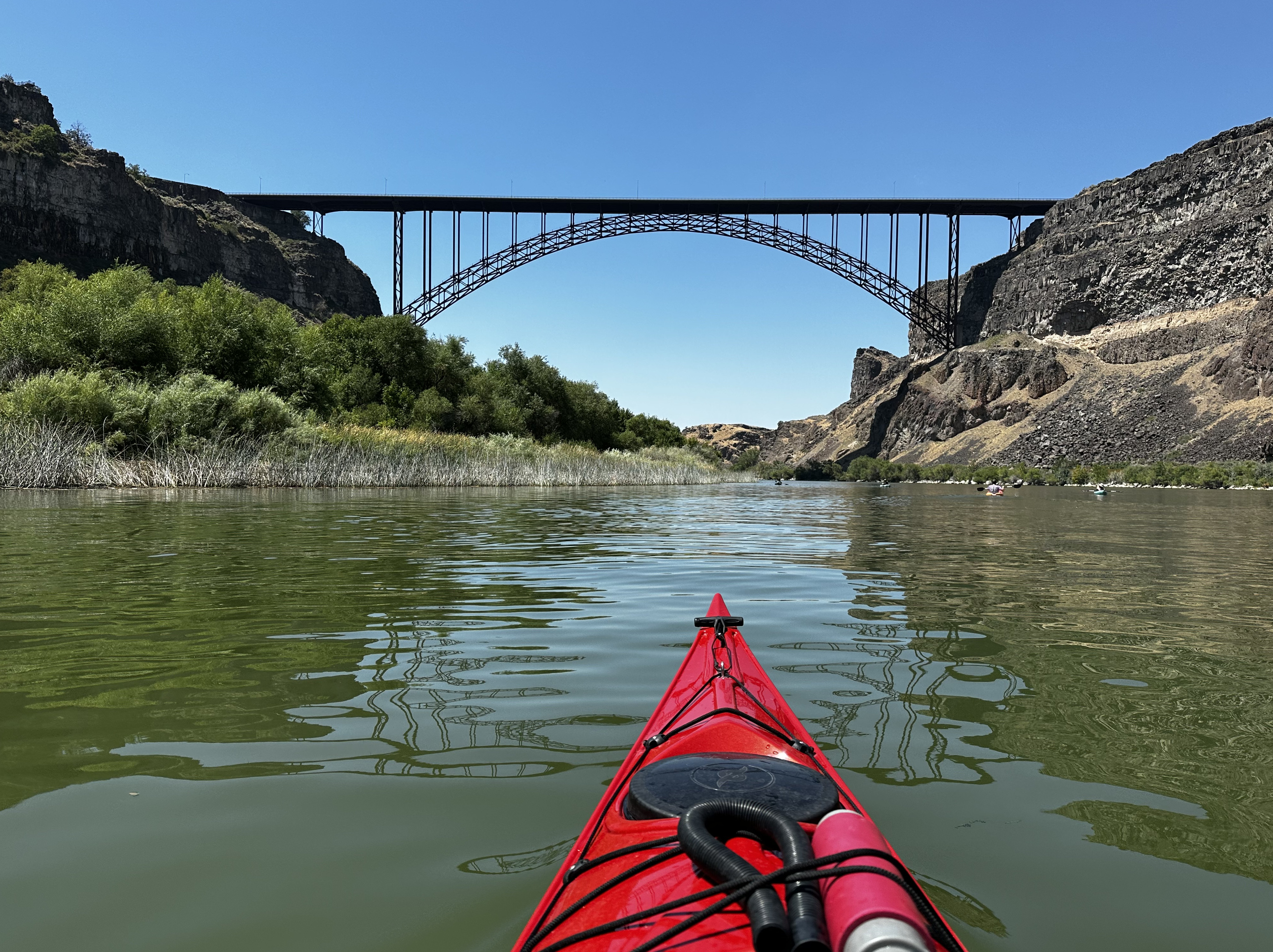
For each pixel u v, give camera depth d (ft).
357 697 13.44
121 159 296.51
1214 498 137.39
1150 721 12.66
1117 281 461.37
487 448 125.90
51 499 58.03
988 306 544.62
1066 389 434.71
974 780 10.27
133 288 128.67
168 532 37.06
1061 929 6.93
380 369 166.40
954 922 7.04
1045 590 25.95
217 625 18.58
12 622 18.70
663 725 9.27
